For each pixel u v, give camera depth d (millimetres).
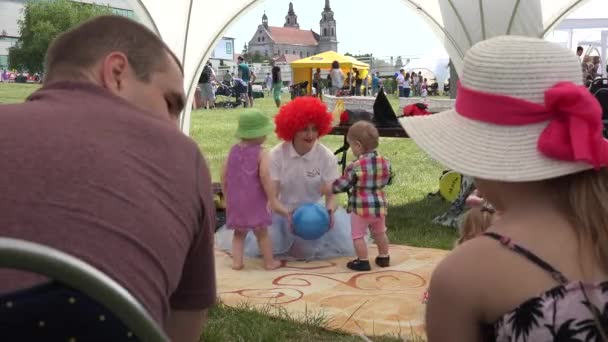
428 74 46344
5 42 72625
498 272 1490
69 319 1079
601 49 24719
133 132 1523
